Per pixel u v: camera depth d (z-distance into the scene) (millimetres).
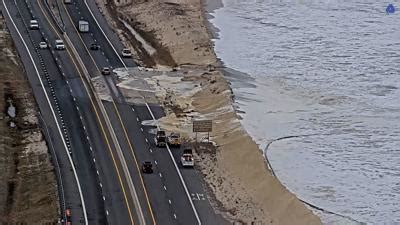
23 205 91688
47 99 125188
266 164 106188
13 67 138000
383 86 146625
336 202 98875
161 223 87375
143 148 108562
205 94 131500
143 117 120250
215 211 91625
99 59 147125
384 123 127438
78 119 117625
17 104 122312
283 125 123375
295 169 107688
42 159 103625
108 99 126625
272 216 91625
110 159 104188
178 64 148500
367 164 111625
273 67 153875
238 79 144250
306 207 95625
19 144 108938
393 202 100312
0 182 97250
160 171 101500
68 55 147500
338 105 135000
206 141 112938
